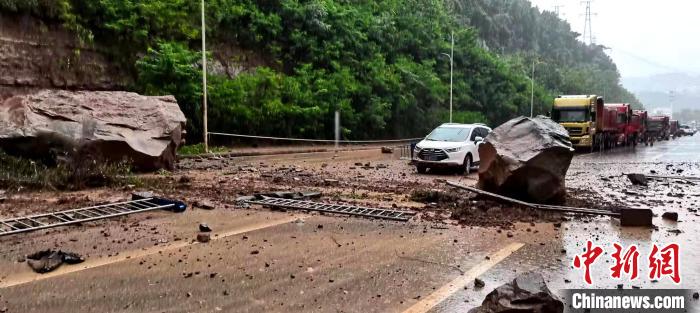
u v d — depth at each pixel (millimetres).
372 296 5395
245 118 26969
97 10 23984
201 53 25672
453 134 18469
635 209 9086
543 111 68438
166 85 24047
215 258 6605
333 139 32688
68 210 9156
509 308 4539
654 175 18047
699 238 8297
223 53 29562
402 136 41250
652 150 36312
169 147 15906
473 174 17734
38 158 13047
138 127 15273
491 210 10016
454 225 8836
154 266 6223
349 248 7230
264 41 32250
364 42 39406
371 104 35812
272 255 6797
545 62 93562
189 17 28047
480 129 19234
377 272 6188
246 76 28609
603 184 15477
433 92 44094
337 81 33406
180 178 13531
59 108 14031
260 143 28375
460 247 7418
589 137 31891
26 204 9688
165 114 16219
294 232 8078
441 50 52438
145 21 25484
